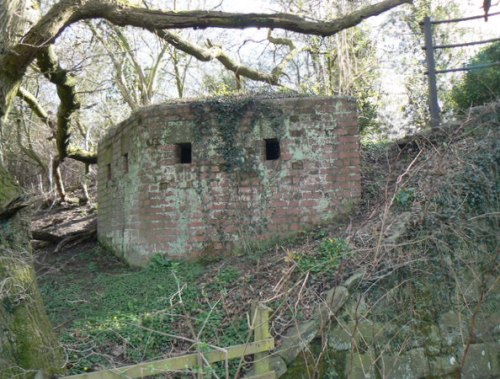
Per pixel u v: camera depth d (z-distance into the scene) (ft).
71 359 14.94
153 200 23.27
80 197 50.19
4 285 12.42
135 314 18.15
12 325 12.37
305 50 44.73
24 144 48.49
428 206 18.66
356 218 21.89
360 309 16.46
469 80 29.30
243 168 23.02
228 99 24.25
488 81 28.04
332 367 15.48
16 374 11.98
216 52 35.32
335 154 22.91
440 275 18.33
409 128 38.24
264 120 23.27
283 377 14.70
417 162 22.90
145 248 23.26
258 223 22.61
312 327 15.29
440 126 23.90
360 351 16.05
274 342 14.70
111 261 27.37
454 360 17.47
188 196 22.99
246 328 16.12
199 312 17.60
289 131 23.11
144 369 12.06
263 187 22.86
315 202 22.59
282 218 22.57
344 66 40.68
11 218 13.35
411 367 16.76
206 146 23.24
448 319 17.95
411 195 20.42
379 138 42.57
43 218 44.65
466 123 21.47
